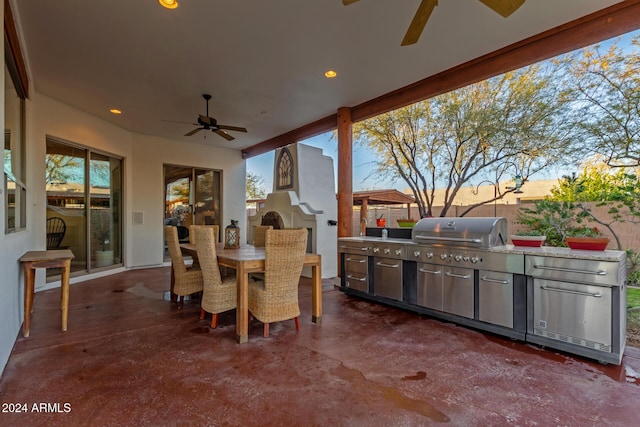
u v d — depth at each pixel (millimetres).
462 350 2654
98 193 5793
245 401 1895
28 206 3793
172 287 4176
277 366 2344
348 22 2889
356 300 4242
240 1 2592
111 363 2367
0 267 2107
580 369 2320
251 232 7105
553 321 2633
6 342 2316
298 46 3293
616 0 2596
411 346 2734
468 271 3184
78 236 5410
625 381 2145
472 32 3031
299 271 3086
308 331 3082
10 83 3010
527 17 2807
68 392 1975
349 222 4984
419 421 1723
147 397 1927
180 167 7367
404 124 5844
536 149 4203
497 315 2967
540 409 1833
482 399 1936
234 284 3244
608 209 3369
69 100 4801
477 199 4898
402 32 3041
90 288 4836
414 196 5812
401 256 3781
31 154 3918
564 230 3654
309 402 1891
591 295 2439
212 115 5477
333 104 4949
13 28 2777
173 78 4039
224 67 3750
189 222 7523
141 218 6641
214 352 2580
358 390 2025
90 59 3543
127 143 6387
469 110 4973
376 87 4309
